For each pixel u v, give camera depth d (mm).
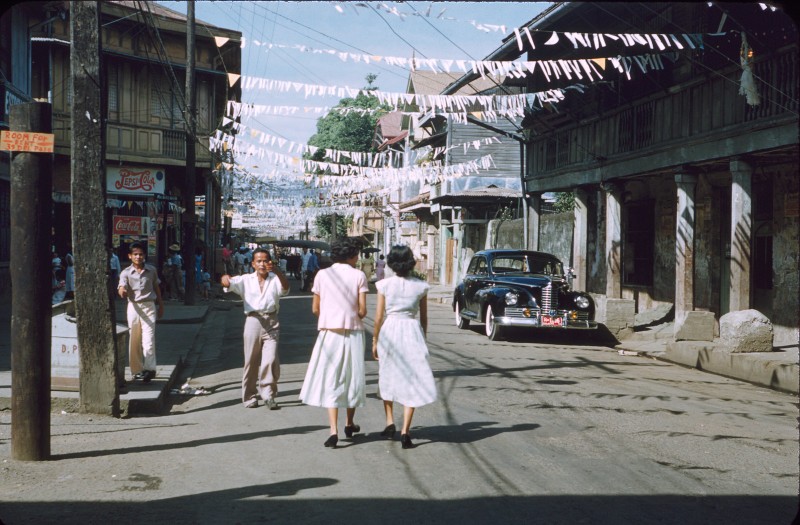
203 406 8438
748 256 12773
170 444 6520
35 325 5891
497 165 33969
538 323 14836
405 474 5543
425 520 4520
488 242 28656
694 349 12227
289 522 4480
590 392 9273
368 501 4895
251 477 5477
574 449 6320
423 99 13156
